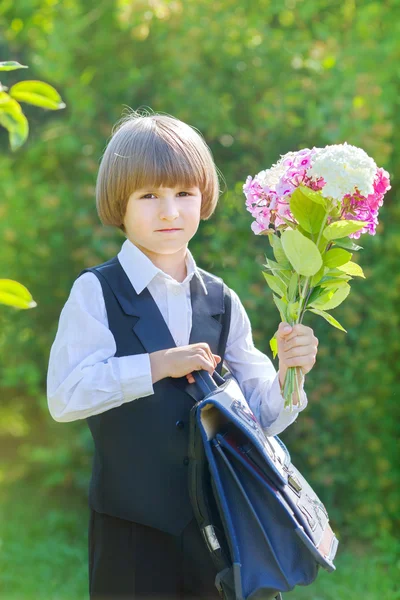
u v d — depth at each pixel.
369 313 4.60
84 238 4.86
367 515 4.66
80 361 2.37
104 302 2.43
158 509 2.36
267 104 4.63
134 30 4.81
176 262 2.55
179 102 4.71
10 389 5.91
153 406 2.38
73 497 5.36
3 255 5.07
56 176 5.21
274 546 2.15
